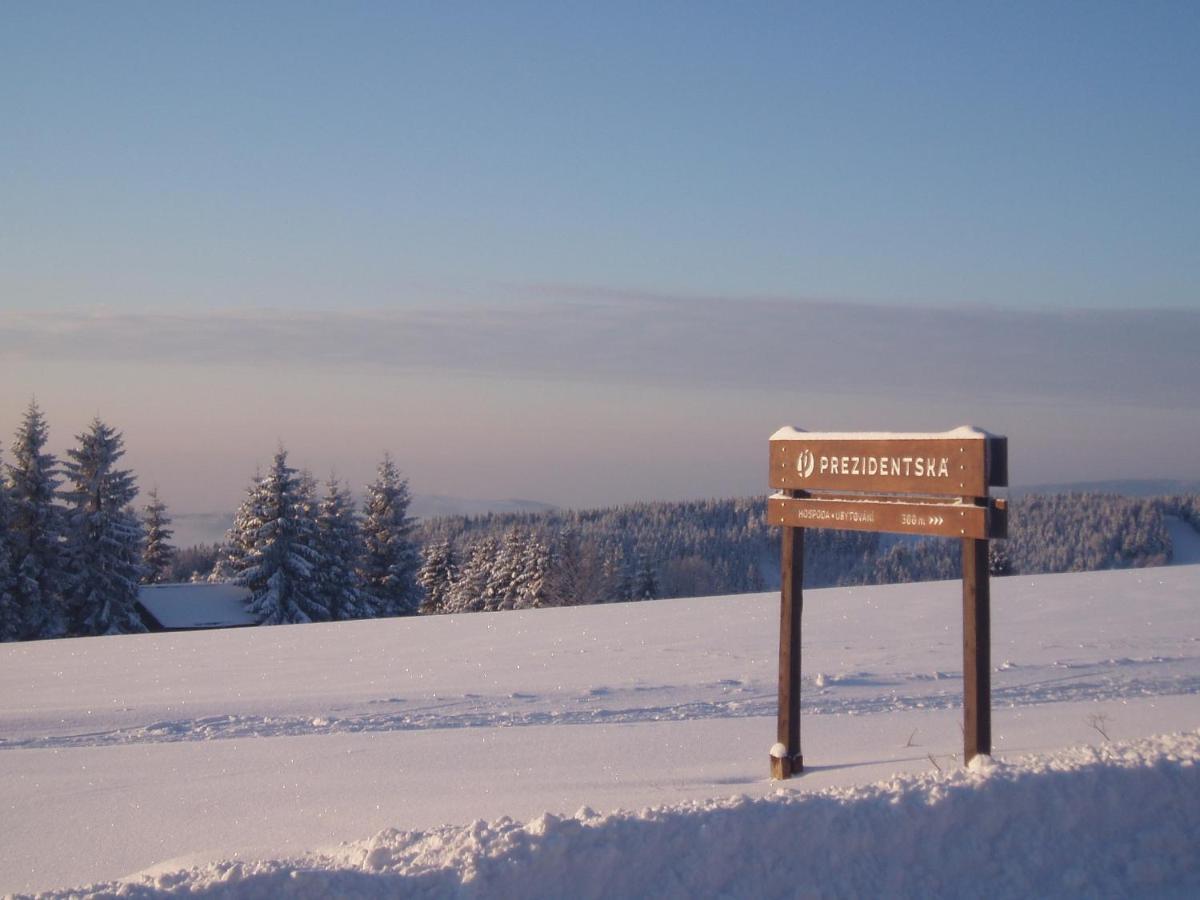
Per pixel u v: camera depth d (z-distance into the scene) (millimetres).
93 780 7777
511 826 4066
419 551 58656
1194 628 13500
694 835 3965
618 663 12508
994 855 4129
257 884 3695
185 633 18609
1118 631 13438
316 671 12945
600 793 6242
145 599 45781
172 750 8773
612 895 3812
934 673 10984
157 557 59344
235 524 46344
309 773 7676
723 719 9180
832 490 6461
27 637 39156
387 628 17781
